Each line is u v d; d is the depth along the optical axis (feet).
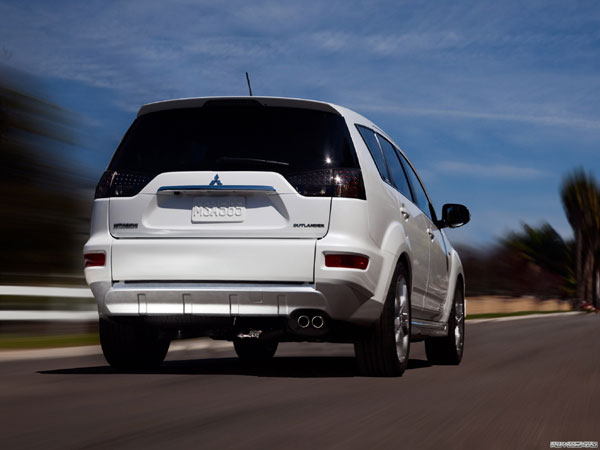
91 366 26.13
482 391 20.67
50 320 39.68
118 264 21.50
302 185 21.01
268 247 20.74
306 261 20.71
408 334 23.75
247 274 20.80
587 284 217.77
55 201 53.21
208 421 15.65
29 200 52.06
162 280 21.21
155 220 21.40
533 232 208.74
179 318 21.27
